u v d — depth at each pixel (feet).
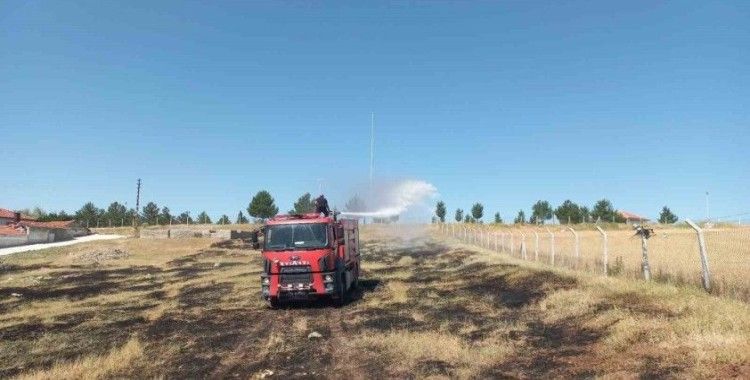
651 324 34.50
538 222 253.03
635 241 94.27
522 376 28.55
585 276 57.67
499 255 101.14
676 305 38.17
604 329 36.47
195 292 74.79
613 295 45.32
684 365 27.35
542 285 57.82
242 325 48.29
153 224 312.09
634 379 26.43
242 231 216.33
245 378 30.66
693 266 49.88
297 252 54.75
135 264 129.80
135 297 71.41
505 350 33.68
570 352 32.50
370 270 96.17
